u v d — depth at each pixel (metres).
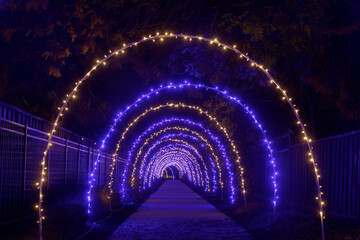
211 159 27.44
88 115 19.39
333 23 11.36
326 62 12.49
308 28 10.47
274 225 10.80
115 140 24.73
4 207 8.70
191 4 11.63
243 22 10.78
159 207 18.31
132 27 12.12
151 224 12.20
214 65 13.43
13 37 14.05
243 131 17.67
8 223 8.74
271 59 11.91
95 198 14.79
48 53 12.00
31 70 15.45
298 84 15.09
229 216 14.73
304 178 12.46
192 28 12.21
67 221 10.37
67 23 11.20
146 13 11.56
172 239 9.48
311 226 9.51
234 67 13.62
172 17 11.95
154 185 43.03
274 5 11.00
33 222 9.60
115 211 15.88
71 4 11.09
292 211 11.98
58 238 8.69
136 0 10.86
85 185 16.06
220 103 16.69
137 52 13.28
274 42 11.78
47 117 16.45
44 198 10.88
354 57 12.08
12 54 14.73
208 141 24.67
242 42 12.09
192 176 49.06
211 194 28.52
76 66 16.95
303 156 12.60
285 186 14.65
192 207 18.33
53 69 13.12
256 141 17.53
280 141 15.37
